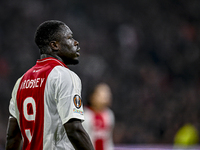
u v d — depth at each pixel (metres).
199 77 59.31
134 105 53.47
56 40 8.04
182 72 60.50
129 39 63.12
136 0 69.31
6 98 49.44
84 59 56.41
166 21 67.12
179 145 25.75
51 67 7.81
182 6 68.50
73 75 7.76
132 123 50.94
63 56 8.14
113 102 53.62
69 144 7.64
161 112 52.34
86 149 7.23
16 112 8.40
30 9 60.22
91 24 64.50
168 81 59.09
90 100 18.55
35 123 7.66
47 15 61.31
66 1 64.06
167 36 65.19
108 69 58.28
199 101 53.47
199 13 67.50
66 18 62.44
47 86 7.61
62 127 7.56
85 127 17.98
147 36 65.69
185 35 65.06
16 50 55.31
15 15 58.91
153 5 69.38
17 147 8.55
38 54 56.25
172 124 50.19
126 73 58.88
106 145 18.44
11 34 56.94
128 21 66.88
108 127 18.67
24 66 53.47
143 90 56.00
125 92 55.44
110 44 62.50
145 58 62.59
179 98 54.16
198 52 62.16
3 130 44.44
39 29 8.17
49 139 7.46
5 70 52.53
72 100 7.39
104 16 65.94
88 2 65.94
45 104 7.57
